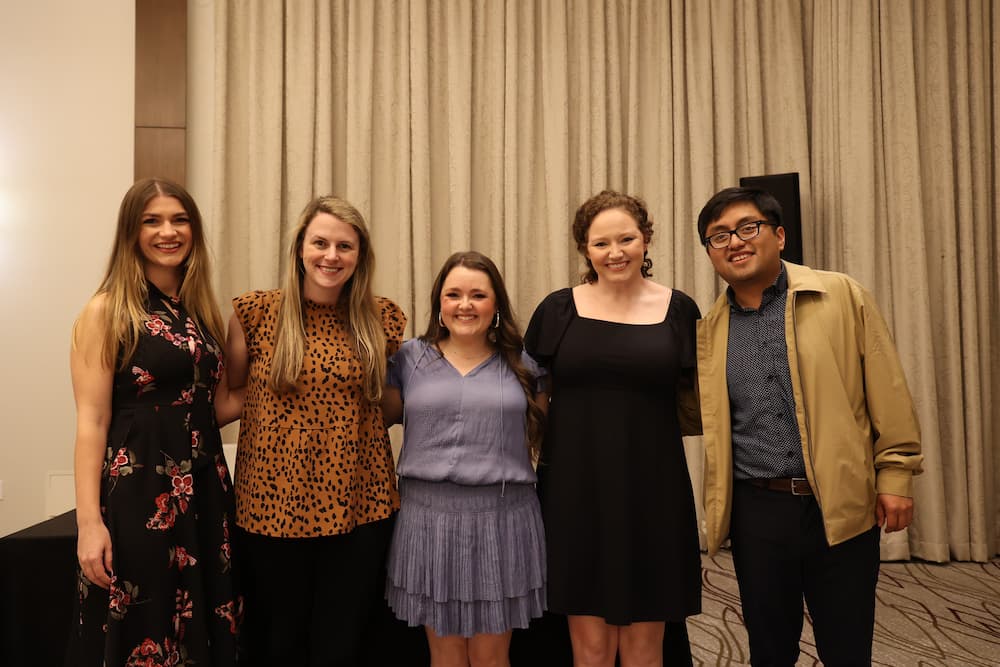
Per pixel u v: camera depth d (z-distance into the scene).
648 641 1.77
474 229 4.18
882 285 4.02
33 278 3.80
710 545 1.78
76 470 1.58
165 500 1.60
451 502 1.72
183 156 3.88
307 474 1.68
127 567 1.55
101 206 3.87
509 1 4.13
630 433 1.75
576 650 1.79
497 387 1.80
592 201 1.90
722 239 1.75
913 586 3.45
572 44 4.22
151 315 1.67
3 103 3.78
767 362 1.71
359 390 1.79
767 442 1.69
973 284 3.99
